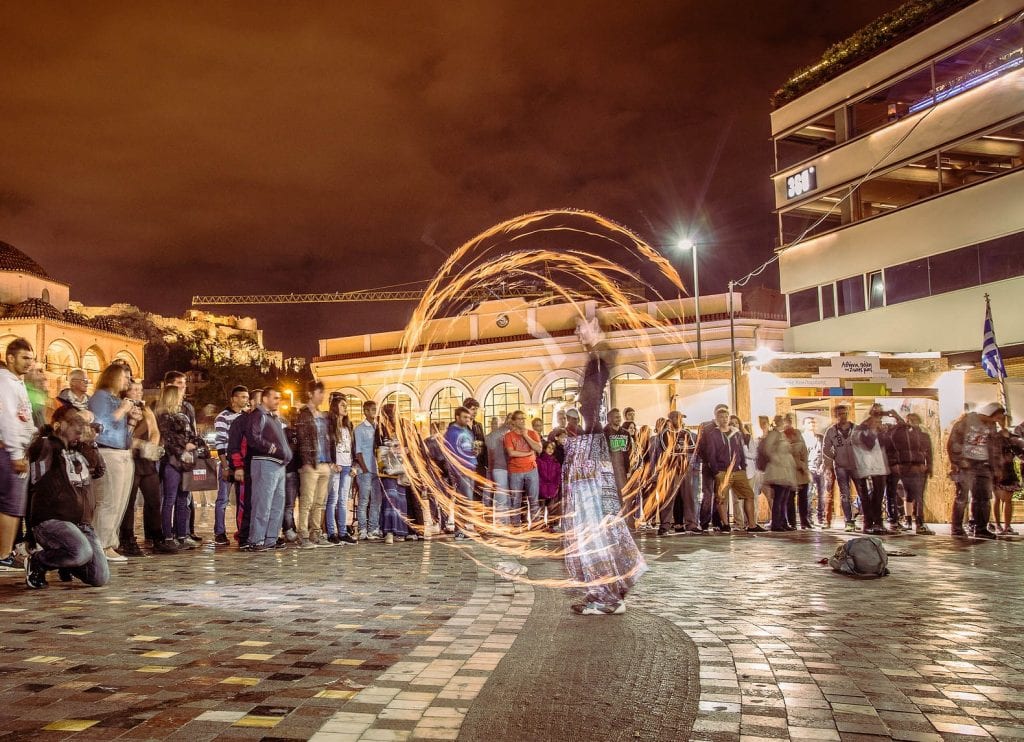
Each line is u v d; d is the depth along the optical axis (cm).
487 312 3856
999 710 365
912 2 2491
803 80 2867
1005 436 1324
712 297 3400
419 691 387
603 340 632
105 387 885
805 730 337
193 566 853
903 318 2527
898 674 426
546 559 951
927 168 2483
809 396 1677
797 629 543
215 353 13300
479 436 1385
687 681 409
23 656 445
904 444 1383
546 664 440
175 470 1014
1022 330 2200
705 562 947
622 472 617
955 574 838
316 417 1126
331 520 1171
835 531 1416
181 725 334
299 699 372
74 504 686
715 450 1395
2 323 4616
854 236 2692
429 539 1248
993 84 2286
